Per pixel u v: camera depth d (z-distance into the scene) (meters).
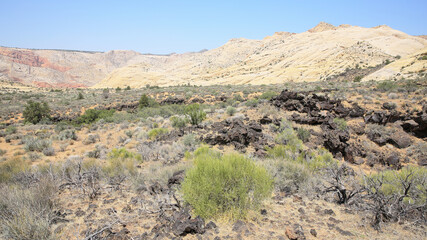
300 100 18.06
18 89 102.50
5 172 8.57
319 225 4.34
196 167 4.91
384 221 4.42
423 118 12.27
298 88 34.34
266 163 8.49
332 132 12.71
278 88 38.28
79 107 37.41
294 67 127.25
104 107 35.88
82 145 17.03
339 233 4.05
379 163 11.41
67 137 18.94
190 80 170.88
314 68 117.19
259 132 14.27
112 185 6.84
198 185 4.55
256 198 4.76
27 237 3.49
